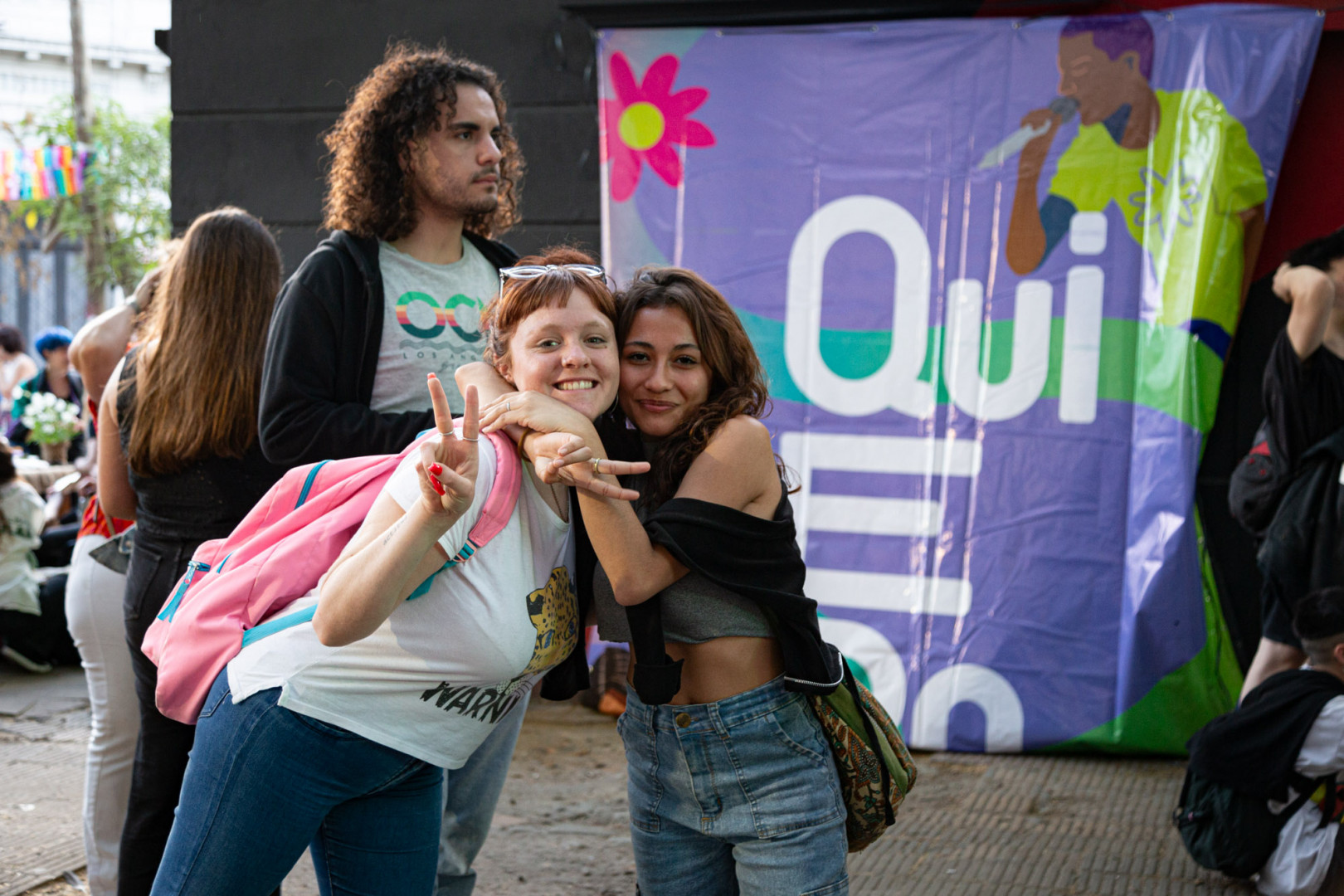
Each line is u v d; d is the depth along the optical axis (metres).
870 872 3.01
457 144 2.22
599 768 3.83
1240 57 3.85
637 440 1.75
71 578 2.48
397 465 1.64
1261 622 3.99
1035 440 4.02
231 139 4.78
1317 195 3.96
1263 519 3.80
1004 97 4.02
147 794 2.19
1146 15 3.92
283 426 2.05
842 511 4.17
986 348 4.06
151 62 17.19
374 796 1.64
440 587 1.49
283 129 4.73
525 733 4.19
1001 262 4.04
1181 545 3.89
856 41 4.13
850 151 4.14
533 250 4.58
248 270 2.21
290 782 1.50
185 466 2.18
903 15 4.20
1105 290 3.97
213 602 1.58
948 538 4.09
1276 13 3.84
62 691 4.85
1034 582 4.01
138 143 12.88
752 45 4.20
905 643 4.12
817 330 4.18
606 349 1.55
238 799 1.51
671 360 1.65
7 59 16.19
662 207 4.28
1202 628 3.90
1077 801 3.57
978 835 3.27
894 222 4.11
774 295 4.21
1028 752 4.03
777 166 4.20
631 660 1.73
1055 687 4.00
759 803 1.64
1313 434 3.68
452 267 2.33
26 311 16.39
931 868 3.04
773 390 4.21
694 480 1.60
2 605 5.05
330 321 2.11
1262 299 4.00
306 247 4.75
